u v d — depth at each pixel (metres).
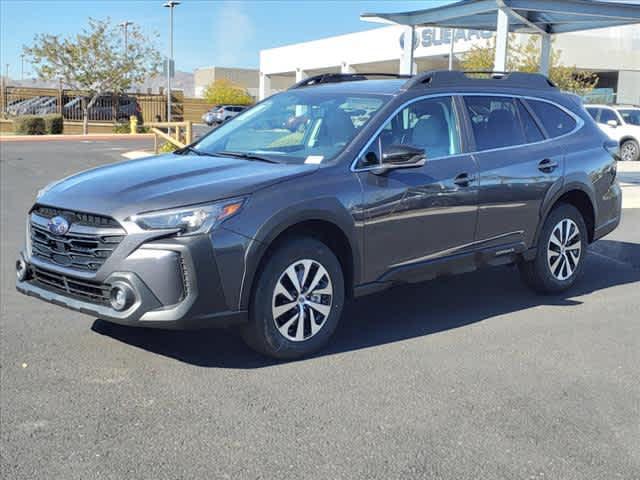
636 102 36.38
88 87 41.19
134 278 4.27
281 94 6.29
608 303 6.45
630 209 12.18
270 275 4.60
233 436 3.76
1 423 3.87
